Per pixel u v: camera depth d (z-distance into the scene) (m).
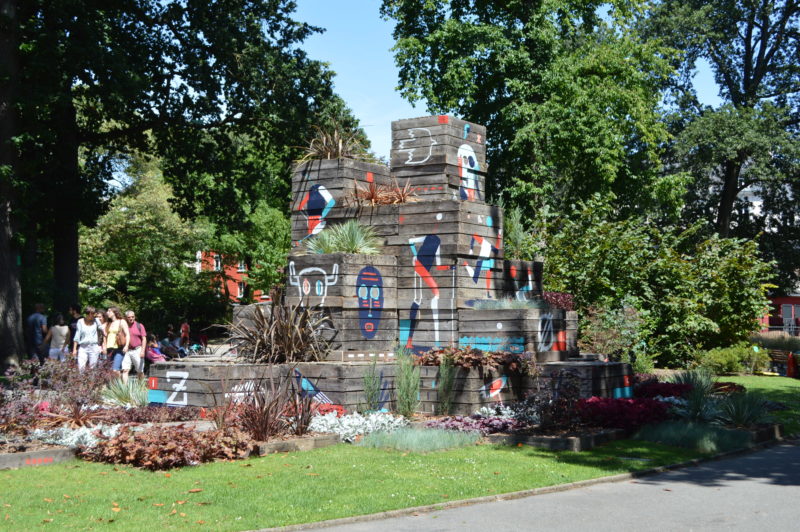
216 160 30.22
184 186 32.34
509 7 33.66
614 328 23.28
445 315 15.09
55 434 10.78
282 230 45.16
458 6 34.91
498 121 34.06
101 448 10.16
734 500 8.39
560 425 12.41
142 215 43.50
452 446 11.27
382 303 15.16
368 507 7.62
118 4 26.12
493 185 35.06
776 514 7.74
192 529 6.77
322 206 16.52
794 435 13.76
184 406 13.34
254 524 6.96
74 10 22.77
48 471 9.38
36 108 21.61
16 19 21.91
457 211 15.09
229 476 9.03
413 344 15.30
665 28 46.56
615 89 33.75
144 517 7.14
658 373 23.53
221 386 13.07
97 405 13.48
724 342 27.97
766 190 50.53
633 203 39.50
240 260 47.00
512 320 14.63
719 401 14.91
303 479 8.87
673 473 10.04
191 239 44.81
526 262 17.03
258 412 11.06
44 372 12.97
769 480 9.59
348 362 14.28
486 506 8.01
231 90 29.02
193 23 28.12
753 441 12.54
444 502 7.95
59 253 27.12
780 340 36.84
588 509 7.90
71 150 26.00
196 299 44.53
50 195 25.69
